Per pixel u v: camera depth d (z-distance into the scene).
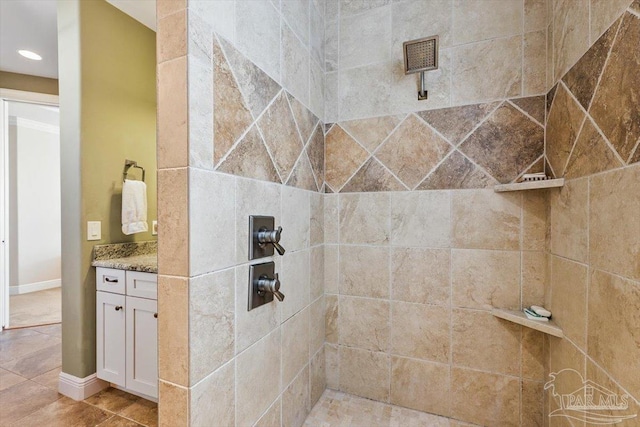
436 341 1.30
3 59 2.41
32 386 1.74
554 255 1.07
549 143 1.11
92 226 1.70
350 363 1.44
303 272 1.26
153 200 2.09
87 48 1.67
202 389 0.72
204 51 0.73
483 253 1.23
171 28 0.70
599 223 0.80
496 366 1.21
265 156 0.99
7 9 1.85
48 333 2.51
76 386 1.62
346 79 1.46
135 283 1.56
